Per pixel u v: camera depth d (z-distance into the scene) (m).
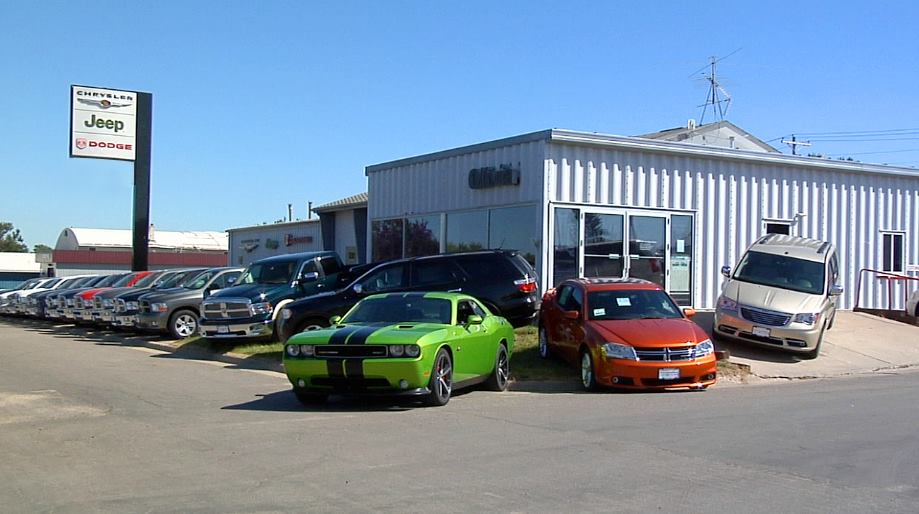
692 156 21.42
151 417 10.66
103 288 27.64
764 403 11.97
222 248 69.44
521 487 7.05
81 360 18.12
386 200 25.05
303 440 9.05
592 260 19.98
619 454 8.35
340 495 6.78
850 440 9.14
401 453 8.38
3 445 8.87
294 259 19.91
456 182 22.22
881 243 24.77
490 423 10.16
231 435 9.35
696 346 13.27
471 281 16.92
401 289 17.02
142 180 33.94
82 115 33.12
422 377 11.04
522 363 15.44
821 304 17.17
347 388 11.14
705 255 21.69
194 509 6.39
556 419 10.48
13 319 33.81
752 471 7.67
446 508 6.41
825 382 14.98
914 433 9.58
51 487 7.09
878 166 24.38
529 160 19.89
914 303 22.48
